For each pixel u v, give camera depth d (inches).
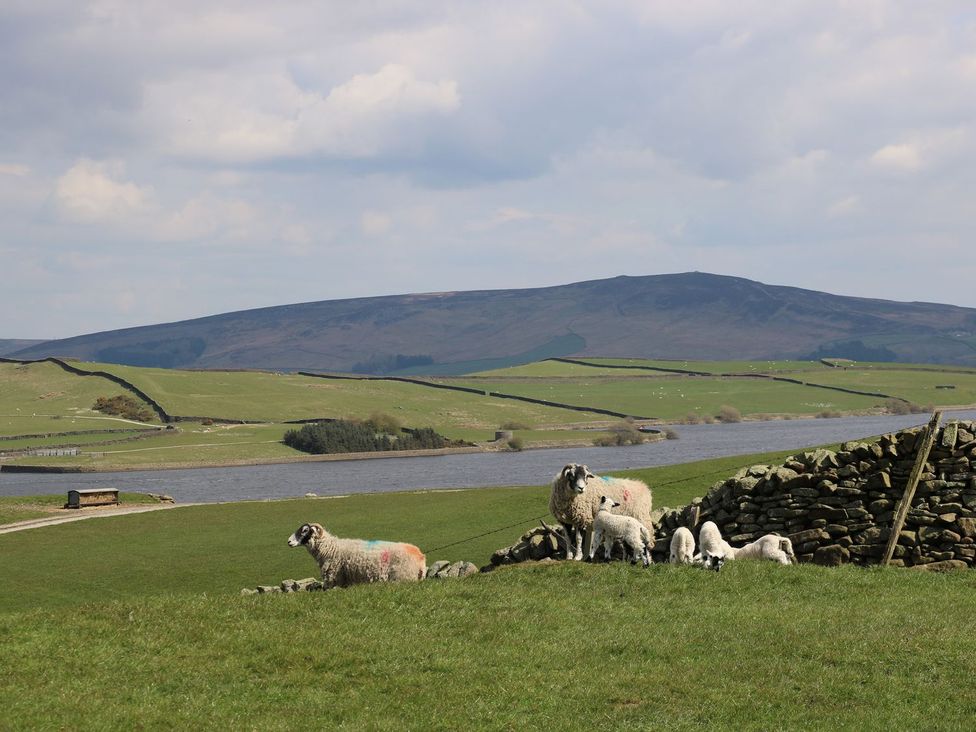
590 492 880.9
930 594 723.4
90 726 467.2
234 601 698.8
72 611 663.8
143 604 682.8
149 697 508.1
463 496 2215.8
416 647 587.2
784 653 576.4
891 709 492.4
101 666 548.7
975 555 816.9
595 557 874.1
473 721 481.1
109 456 7308.1
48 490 5349.4
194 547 1729.8
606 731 470.9
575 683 530.6
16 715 475.8
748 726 474.9
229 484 5511.8
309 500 2386.8
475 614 663.1
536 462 6486.2
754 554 864.3
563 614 663.8
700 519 964.6
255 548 1688.0
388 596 709.3
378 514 1969.7
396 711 494.6
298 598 709.3
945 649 577.3
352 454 7711.6
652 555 941.8
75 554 1692.9
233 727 471.5
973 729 467.2
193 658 565.3
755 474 951.0
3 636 596.4
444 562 907.4
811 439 7076.8
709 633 614.9
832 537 879.1
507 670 549.6
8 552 1727.4
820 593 725.3
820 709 494.6
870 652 572.1
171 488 5295.3
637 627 630.5
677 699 508.4
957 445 862.5
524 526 1573.6
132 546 1770.4
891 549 836.0
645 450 7012.8
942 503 846.5
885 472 872.9
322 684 531.8
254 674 546.6
